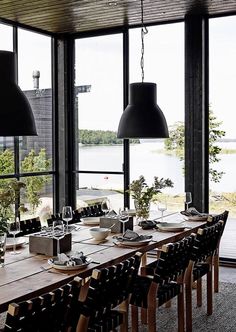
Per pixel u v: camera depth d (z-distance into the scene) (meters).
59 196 7.53
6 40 6.49
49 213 7.21
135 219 5.12
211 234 4.10
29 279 2.81
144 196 4.76
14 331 2.08
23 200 6.84
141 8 5.61
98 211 5.48
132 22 6.59
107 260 3.24
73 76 7.43
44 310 2.19
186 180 6.36
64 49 7.37
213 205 6.39
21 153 6.81
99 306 2.78
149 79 6.76
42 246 3.43
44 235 3.52
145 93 4.42
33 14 6.12
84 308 2.66
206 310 4.50
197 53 6.23
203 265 4.32
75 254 3.26
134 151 6.91
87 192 7.37
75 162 7.48
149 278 3.83
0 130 3.21
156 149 6.73
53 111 7.48
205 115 6.36
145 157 6.83
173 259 3.47
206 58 6.34
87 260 3.17
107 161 7.16
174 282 3.81
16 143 6.71
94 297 2.68
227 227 6.27
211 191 6.41
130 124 4.39
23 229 4.33
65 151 7.46
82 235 4.16
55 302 2.24
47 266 3.10
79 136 7.42
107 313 3.01
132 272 2.96
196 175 6.29
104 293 2.77
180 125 6.55
